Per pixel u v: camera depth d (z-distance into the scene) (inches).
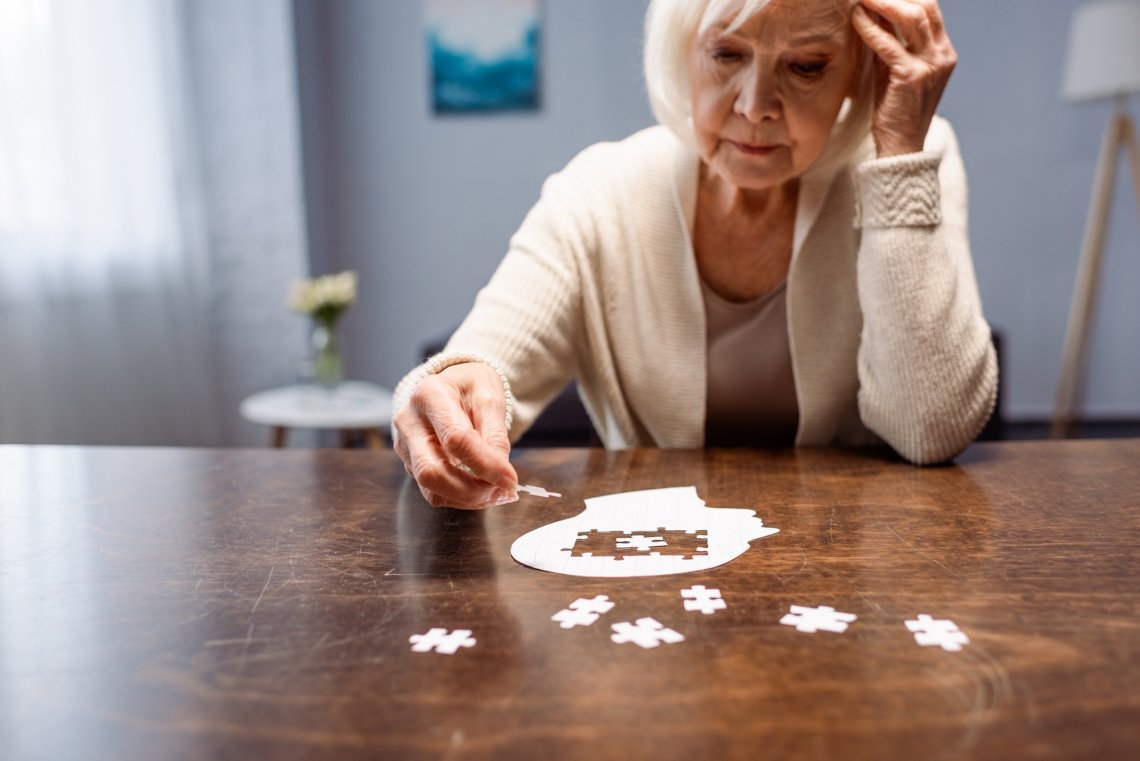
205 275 138.6
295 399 109.7
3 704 17.6
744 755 15.3
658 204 43.7
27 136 93.1
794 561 25.0
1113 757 15.2
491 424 29.5
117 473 37.1
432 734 16.2
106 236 107.4
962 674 18.1
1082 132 158.1
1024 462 36.6
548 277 43.3
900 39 36.0
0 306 88.9
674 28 37.7
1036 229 161.9
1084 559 24.8
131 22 114.6
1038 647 19.3
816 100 34.7
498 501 27.1
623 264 44.5
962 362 35.9
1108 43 123.3
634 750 15.5
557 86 161.9
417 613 21.9
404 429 28.9
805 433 45.0
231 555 26.6
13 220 89.9
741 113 35.2
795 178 42.6
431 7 160.1
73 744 16.1
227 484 35.1
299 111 144.4
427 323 170.1
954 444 35.9
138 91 116.1
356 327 169.8
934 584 23.1
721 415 46.0
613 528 28.5
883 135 36.6
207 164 140.1
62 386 98.6
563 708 17.0
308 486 34.6
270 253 143.3
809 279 42.6
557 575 24.4
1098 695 17.2
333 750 15.7
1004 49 157.2
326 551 26.8
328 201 164.4
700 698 17.3
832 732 16.0
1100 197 128.1
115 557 26.5
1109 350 164.2
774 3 32.0
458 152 164.7
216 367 143.8
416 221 167.0
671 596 22.6
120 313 111.9
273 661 19.3
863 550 25.9
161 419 120.3
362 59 161.6
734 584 23.4
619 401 46.5
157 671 19.0
